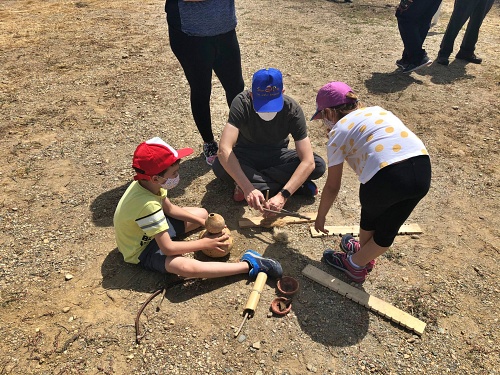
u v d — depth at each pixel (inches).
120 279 110.0
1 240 122.2
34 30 305.6
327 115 103.8
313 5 382.3
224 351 92.3
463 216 133.8
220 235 113.7
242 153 135.0
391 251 120.0
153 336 95.3
